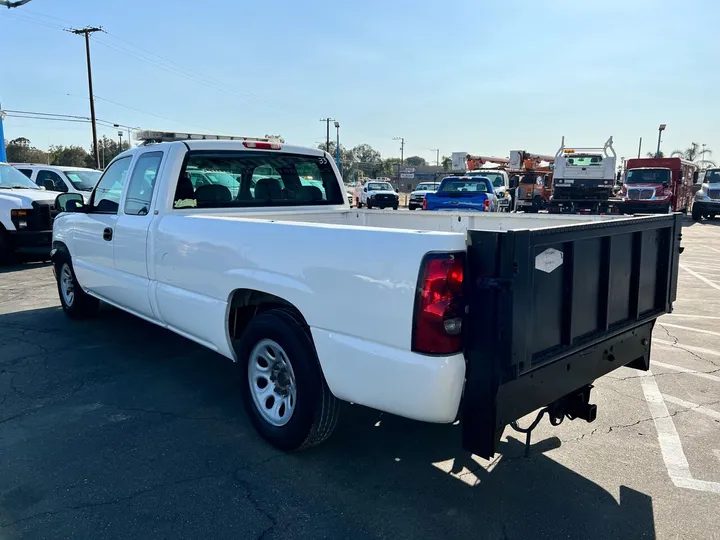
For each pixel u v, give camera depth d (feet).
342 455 11.45
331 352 9.89
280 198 17.70
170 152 14.99
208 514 9.41
